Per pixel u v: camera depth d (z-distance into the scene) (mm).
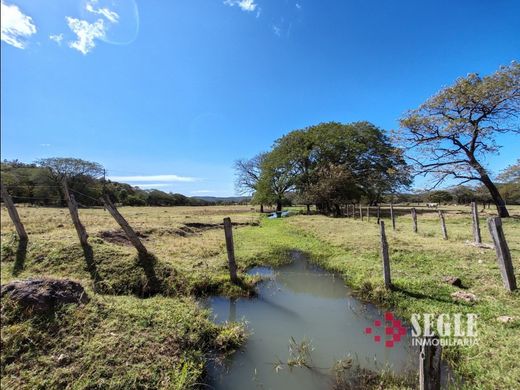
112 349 4531
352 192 36094
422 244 12344
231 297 8273
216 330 5938
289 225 24797
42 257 9000
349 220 25625
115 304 5875
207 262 11070
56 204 41594
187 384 4223
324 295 8438
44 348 4352
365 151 39812
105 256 9172
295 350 5445
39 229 13141
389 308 7062
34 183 44344
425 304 6758
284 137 44406
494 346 4812
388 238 13750
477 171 24172
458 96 22938
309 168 41156
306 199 39344
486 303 6391
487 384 3998
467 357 4664
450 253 10578
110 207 8906
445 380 4301
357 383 4430
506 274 6848
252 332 6152
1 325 4547
